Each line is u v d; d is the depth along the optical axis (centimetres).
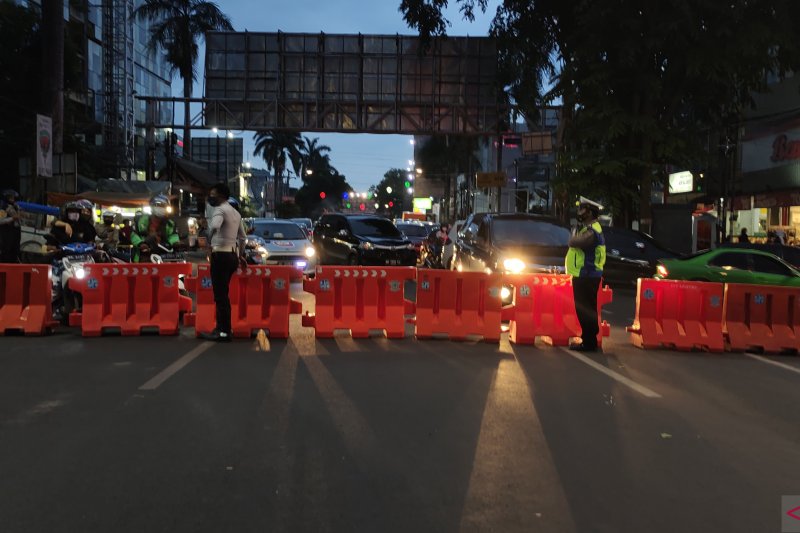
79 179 3356
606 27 2212
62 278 1091
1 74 2927
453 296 1048
